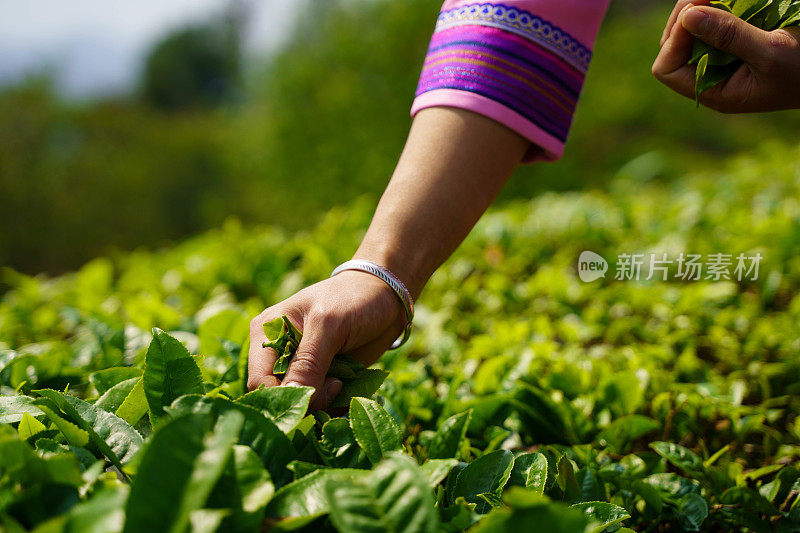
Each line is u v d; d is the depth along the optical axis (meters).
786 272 2.27
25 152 9.78
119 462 0.73
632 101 6.95
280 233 3.21
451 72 1.11
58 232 9.70
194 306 2.37
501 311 2.28
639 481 0.99
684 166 6.91
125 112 11.66
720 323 1.95
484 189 1.10
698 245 2.52
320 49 7.13
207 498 0.59
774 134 7.85
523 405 1.21
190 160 11.54
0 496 0.60
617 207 3.34
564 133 1.18
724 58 0.96
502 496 0.79
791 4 0.94
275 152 7.38
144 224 10.58
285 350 0.92
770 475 1.25
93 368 1.38
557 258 2.72
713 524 1.06
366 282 0.99
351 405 0.82
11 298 2.51
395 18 6.45
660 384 1.45
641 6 11.05
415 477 0.58
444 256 1.08
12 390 1.15
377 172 6.36
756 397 1.61
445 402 1.27
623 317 2.08
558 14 1.14
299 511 0.63
